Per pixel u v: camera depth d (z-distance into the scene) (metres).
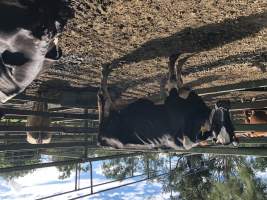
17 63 2.39
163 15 4.38
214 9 4.30
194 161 18.67
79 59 5.79
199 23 4.65
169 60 5.68
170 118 4.79
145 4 4.11
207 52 5.74
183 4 4.14
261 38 5.30
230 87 7.98
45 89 7.68
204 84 8.66
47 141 8.28
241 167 15.38
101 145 5.20
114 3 4.05
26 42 2.37
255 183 14.62
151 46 5.33
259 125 6.63
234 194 15.12
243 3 4.20
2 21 2.29
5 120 10.52
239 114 10.76
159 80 7.46
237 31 4.98
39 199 8.52
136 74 6.86
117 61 5.97
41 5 2.43
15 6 2.33
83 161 8.39
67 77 6.87
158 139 4.84
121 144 5.03
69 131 7.02
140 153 11.15
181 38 5.08
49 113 6.50
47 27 2.44
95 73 6.63
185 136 4.63
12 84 2.47
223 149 7.02
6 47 2.34
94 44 5.14
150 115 4.93
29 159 12.59
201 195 18.38
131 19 4.44
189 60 6.15
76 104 7.71
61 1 2.67
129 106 5.18
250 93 9.69
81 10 4.14
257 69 6.98
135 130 4.95
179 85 5.38
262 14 4.46
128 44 5.21
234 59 6.37
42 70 2.77
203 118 4.69
